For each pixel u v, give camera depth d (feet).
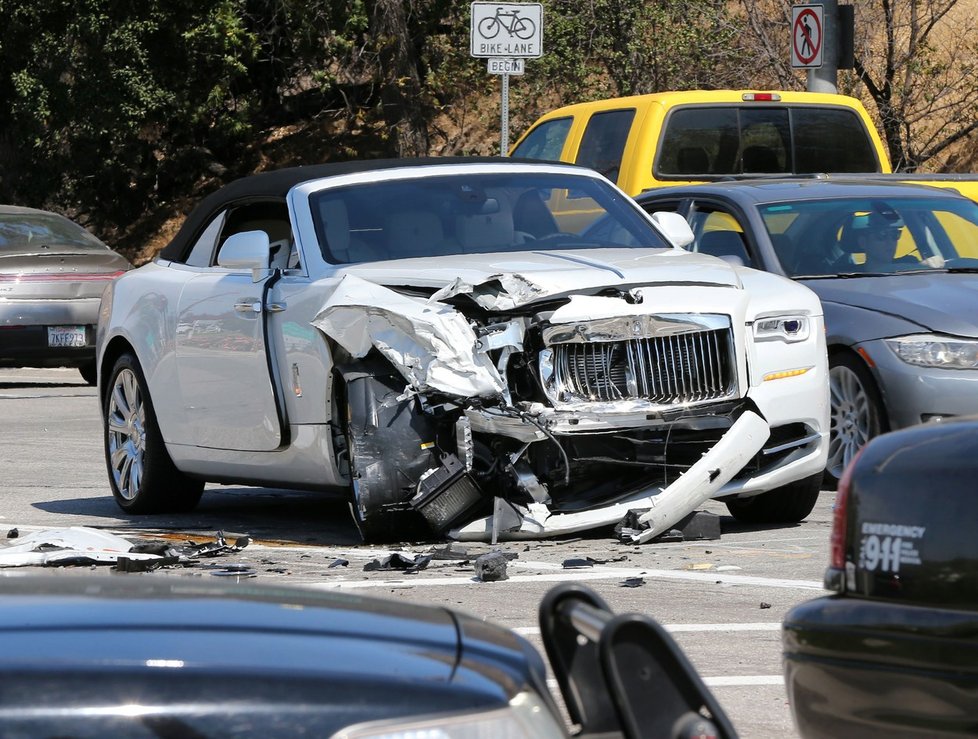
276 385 84.94
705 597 65.98
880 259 109.19
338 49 313.12
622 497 79.15
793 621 40.52
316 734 19.86
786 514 87.76
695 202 116.16
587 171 95.45
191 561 76.64
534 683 21.99
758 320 81.66
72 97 321.11
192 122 332.80
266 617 23.02
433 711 20.49
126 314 99.25
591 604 24.84
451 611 25.68
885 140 231.91
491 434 77.82
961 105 237.25
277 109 381.40
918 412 97.86
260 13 338.95
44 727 19.13
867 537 38.83
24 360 182.39
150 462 96.78
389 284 79.82
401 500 77.77
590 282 77.82
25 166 350.23
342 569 73.92
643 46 244.01
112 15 315.58
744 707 49.14
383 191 89.40
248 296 86.89
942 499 37.32
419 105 300.40
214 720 19.62
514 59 156.04
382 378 78.43
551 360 77.15
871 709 37.99
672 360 78.79
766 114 156.56
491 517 79.05
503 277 77.00
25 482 113.91
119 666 19.94
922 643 36.81
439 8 301.63
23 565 75.20
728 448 78.74
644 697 22.26
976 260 109.91
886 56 229.86
